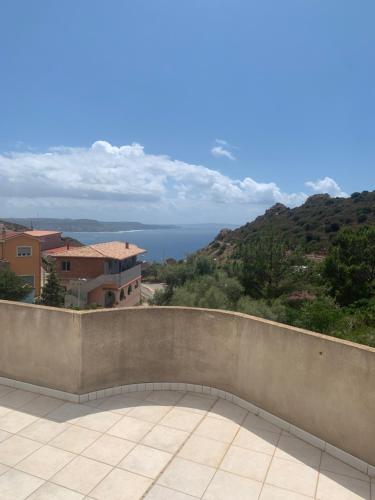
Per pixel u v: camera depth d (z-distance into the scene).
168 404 4.66
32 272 30.48
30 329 4.88
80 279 30.50
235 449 3.81
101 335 4.73
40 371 4.86
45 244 41.31
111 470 3.46
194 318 4.93
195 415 4.42
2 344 5.05
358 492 3.27
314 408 3.88
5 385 5.05
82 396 4.65
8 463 3.52
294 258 21.55
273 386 4.25
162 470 3.48
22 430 4.05
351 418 3.58
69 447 3.79
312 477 3.44
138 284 35.75
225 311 4.79
